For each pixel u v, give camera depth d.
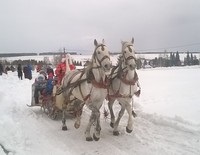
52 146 7.51
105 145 7.69
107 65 7.39
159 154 6.91
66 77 9.57
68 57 11.17
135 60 7.82
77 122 9.02
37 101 11.84
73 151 7.25
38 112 11.93
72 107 9.38
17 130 8.70
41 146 7.46
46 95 11.44
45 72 12.95
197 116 9.84
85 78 7.98
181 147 7.32
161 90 17.23
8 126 8.93
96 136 8.05
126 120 10.32
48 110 11.33
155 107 11.86
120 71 8.16
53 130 9.23
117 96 8.32
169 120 9.38
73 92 8.73
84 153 7.12
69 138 8.38
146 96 14.90
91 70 7.77
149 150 7.21
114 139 8.19
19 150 7.00
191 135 8.20
